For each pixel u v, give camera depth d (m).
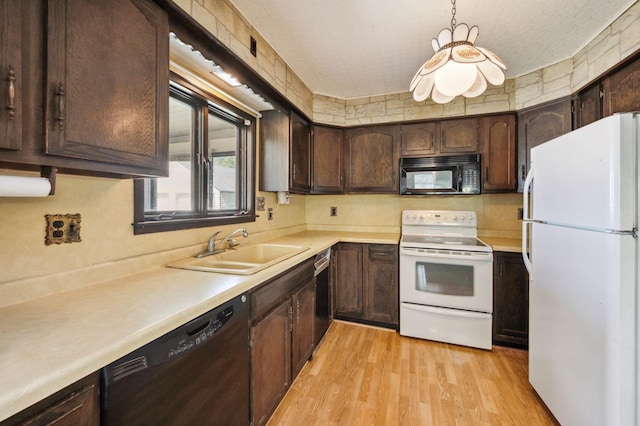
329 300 2.50
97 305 0.90
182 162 1.67
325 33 1.84
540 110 2.27
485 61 1.42
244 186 2.21
